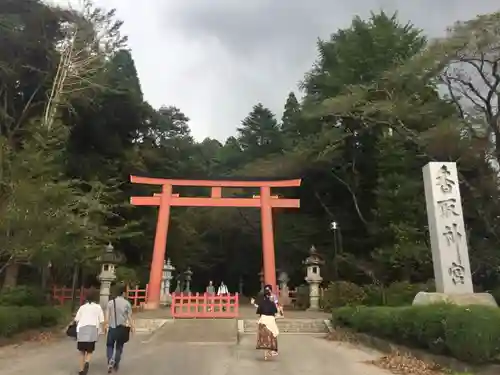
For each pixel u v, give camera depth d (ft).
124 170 101.50
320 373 30.30
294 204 90.58
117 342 29.96
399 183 80.94
